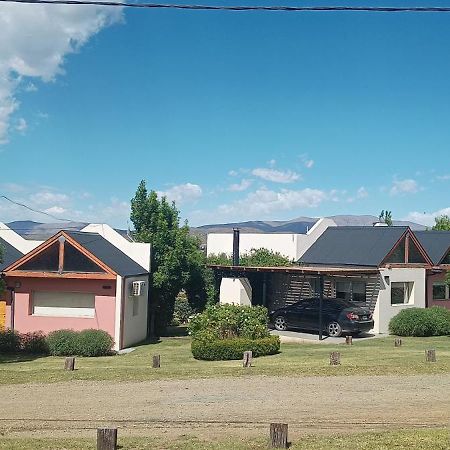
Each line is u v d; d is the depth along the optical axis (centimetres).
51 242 2520
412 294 2891
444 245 3183
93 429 1123
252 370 1653
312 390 1399
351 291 2834
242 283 2842
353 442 975
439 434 1006
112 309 2483
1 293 2314
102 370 1744
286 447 955
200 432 1080
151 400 1348
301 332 2652
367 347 2169
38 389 1500
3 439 1060
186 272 3005
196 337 2058
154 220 3023
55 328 2517
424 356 1838
